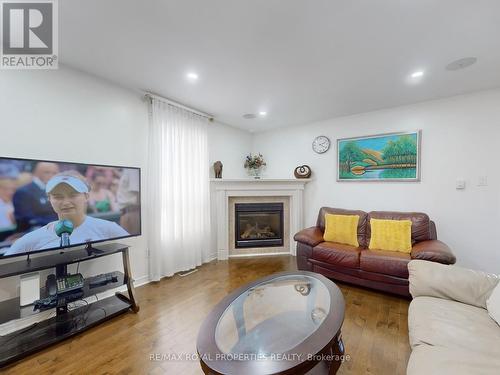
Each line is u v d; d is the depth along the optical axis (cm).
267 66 229
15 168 180
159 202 300
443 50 202
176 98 308
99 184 228
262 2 150
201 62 222
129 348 179
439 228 312
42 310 181
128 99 279
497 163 279
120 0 147
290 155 448
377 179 355
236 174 460
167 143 312
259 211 424
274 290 198
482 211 287
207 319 147
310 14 160
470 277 163
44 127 214
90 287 213
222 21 167
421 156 322
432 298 165
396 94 296
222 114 374
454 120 302
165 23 169
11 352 166
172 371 157
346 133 384
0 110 192
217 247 399
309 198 425
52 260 193
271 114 375
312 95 299
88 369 158
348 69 235
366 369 157
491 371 99
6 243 175
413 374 105
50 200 197
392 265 249
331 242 322
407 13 158
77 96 236
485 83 266
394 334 194
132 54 209
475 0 146
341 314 146
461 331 129
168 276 313
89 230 220
